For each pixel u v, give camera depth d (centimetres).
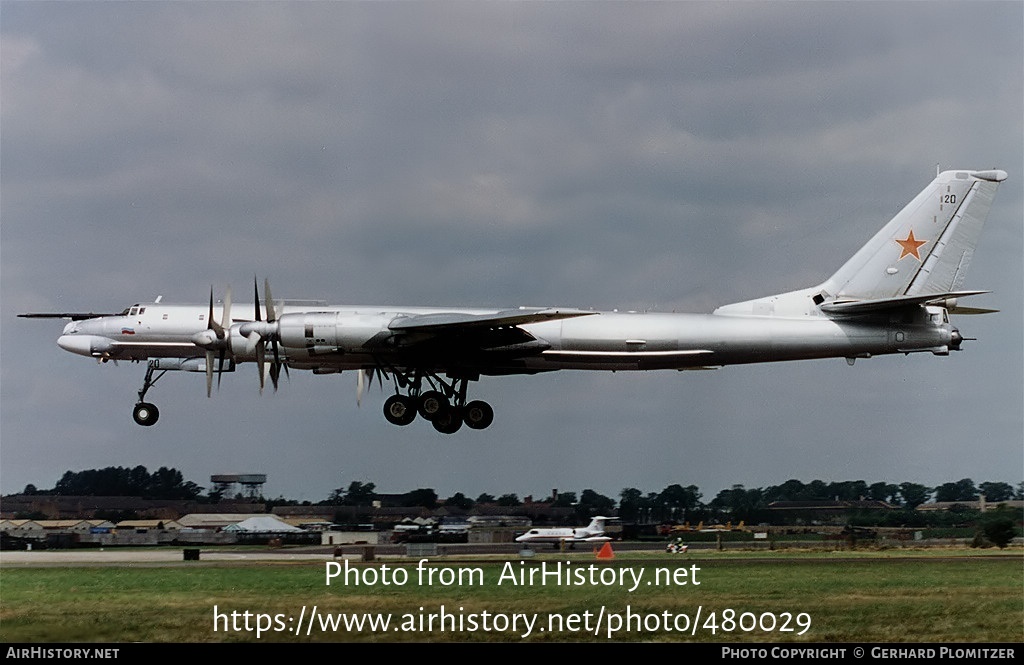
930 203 7194
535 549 9306
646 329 7031
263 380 6912
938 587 5206
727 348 7050
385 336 6750
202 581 5503
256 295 6875
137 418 8038
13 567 6303
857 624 4453
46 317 7881
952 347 7106
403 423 7425
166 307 7519
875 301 6850
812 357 7156
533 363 7156
